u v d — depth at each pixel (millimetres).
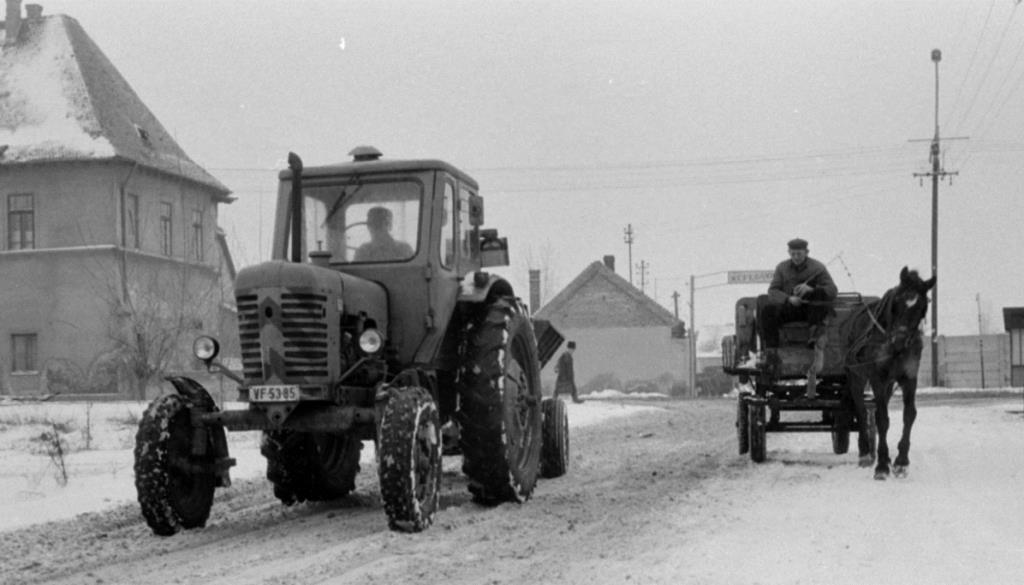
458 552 7297
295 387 8266
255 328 8461
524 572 6617
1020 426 19000
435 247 9586
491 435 9352
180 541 8164
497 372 9398
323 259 9234
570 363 31969
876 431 13156
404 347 9516
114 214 39281
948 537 7648
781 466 12672
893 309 11484
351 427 8656
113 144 39562
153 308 34469
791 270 13242
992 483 10719
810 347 13266
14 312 39500
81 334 38781
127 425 21062
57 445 13883
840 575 6418
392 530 8125
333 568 6840
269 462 9914
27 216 39938
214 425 8609
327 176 9898
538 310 57719
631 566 6719
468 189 10625
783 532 7871
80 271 39031
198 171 44438
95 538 8430
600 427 20734
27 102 40844
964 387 52188
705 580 6285
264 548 7719
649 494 10242
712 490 10375
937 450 14289
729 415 24531
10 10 43062
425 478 8344
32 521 9281
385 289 9555
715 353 91812
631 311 57062
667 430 19578
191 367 34750
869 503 9320
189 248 43562
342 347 8758
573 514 8992
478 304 10102
